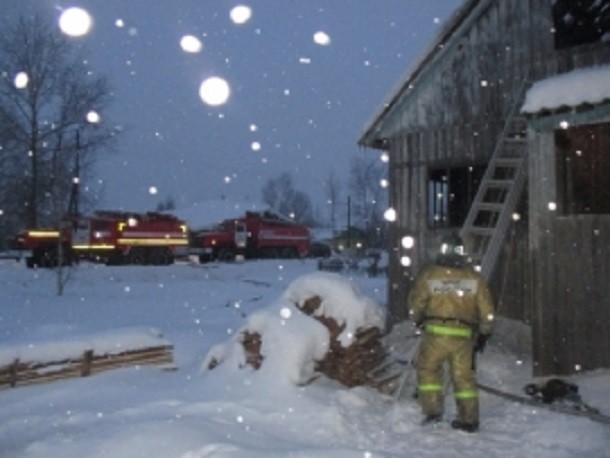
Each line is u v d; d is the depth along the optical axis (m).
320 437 5.11
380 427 5.49
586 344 6.93
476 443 5.13
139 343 7.27
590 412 5.70
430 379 5.72
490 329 5.76
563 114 6.96
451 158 10.70
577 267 7.02
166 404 5.75
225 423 5.18
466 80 10.58
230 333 9.98
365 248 39.84
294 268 30.80
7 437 5.04
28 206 32.38
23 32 28.66
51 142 31.80
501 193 9.77
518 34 10.05
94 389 6.35
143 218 28.45
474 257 8.26
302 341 6.36
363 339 6.73
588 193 7.79
